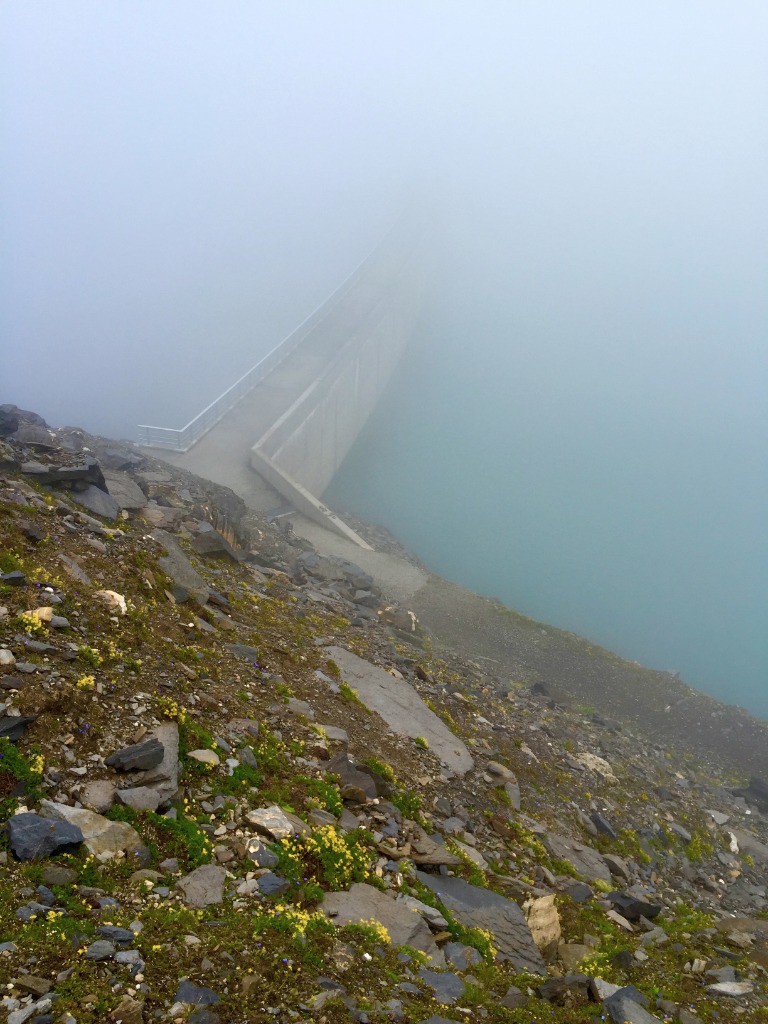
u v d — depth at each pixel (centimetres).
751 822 2592
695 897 1778
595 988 953
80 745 934
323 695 1603
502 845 1439
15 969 607
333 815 1123
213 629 1598
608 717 3931
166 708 1083
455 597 4831
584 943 1176
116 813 866
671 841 2042
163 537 2011
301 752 1262
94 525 1683
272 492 5878
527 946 1051
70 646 1099
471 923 1041
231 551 2417
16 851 749
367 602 3503
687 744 3925
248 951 720
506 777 1762
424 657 2631
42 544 1398
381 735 1587
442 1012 764
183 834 887
